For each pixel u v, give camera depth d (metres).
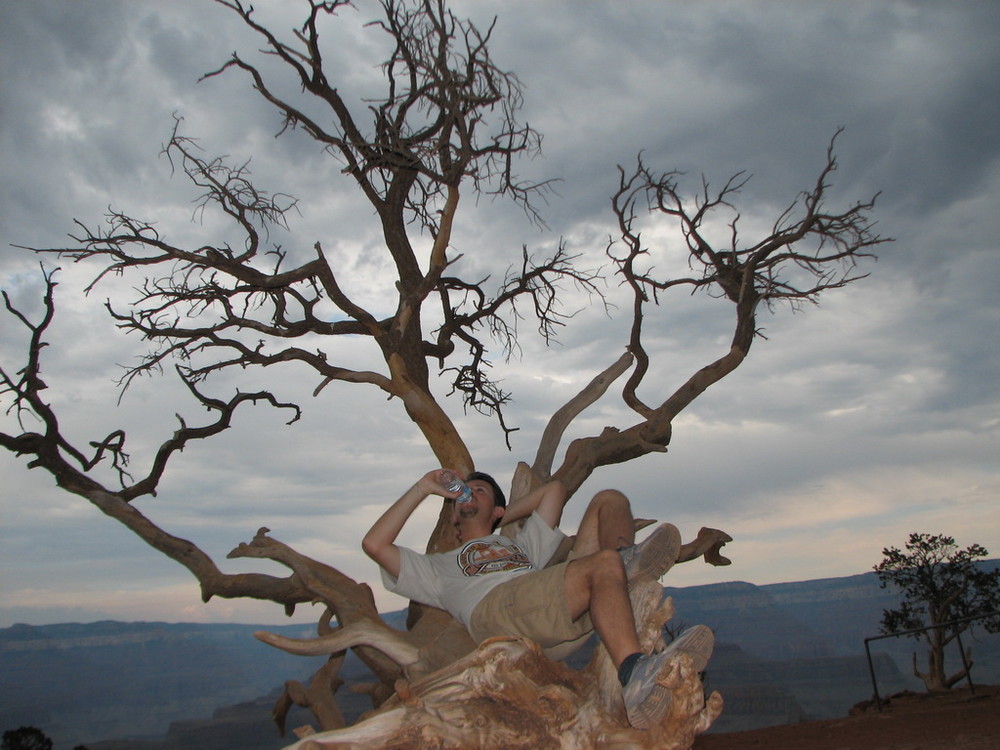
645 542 4.06
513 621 3.86
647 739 3.43
